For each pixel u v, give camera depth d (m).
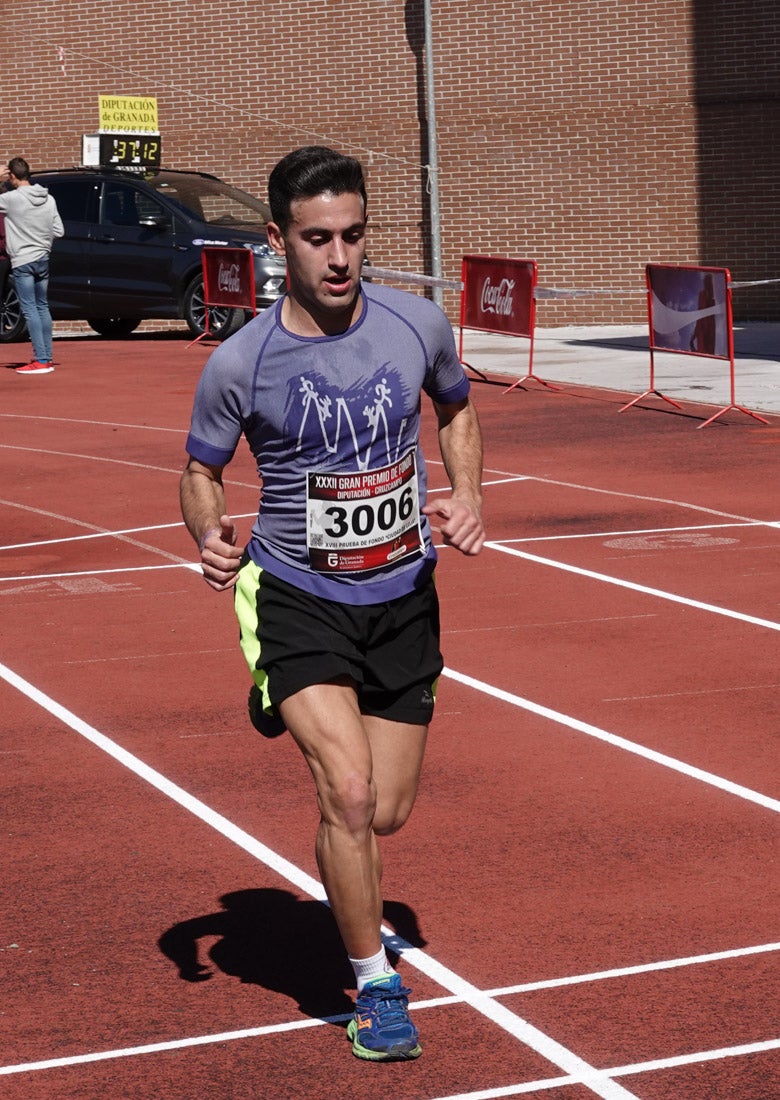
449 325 8.26
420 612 8.11
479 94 51.19
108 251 45.16
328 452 7.86
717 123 48.84
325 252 7.60
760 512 22.19
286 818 11.35
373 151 52.69
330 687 7.79
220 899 9.95
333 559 7.92
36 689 14.74
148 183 45.75
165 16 54.66
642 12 49.09
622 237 50.34
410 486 8.05
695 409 31.48
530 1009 8.34
